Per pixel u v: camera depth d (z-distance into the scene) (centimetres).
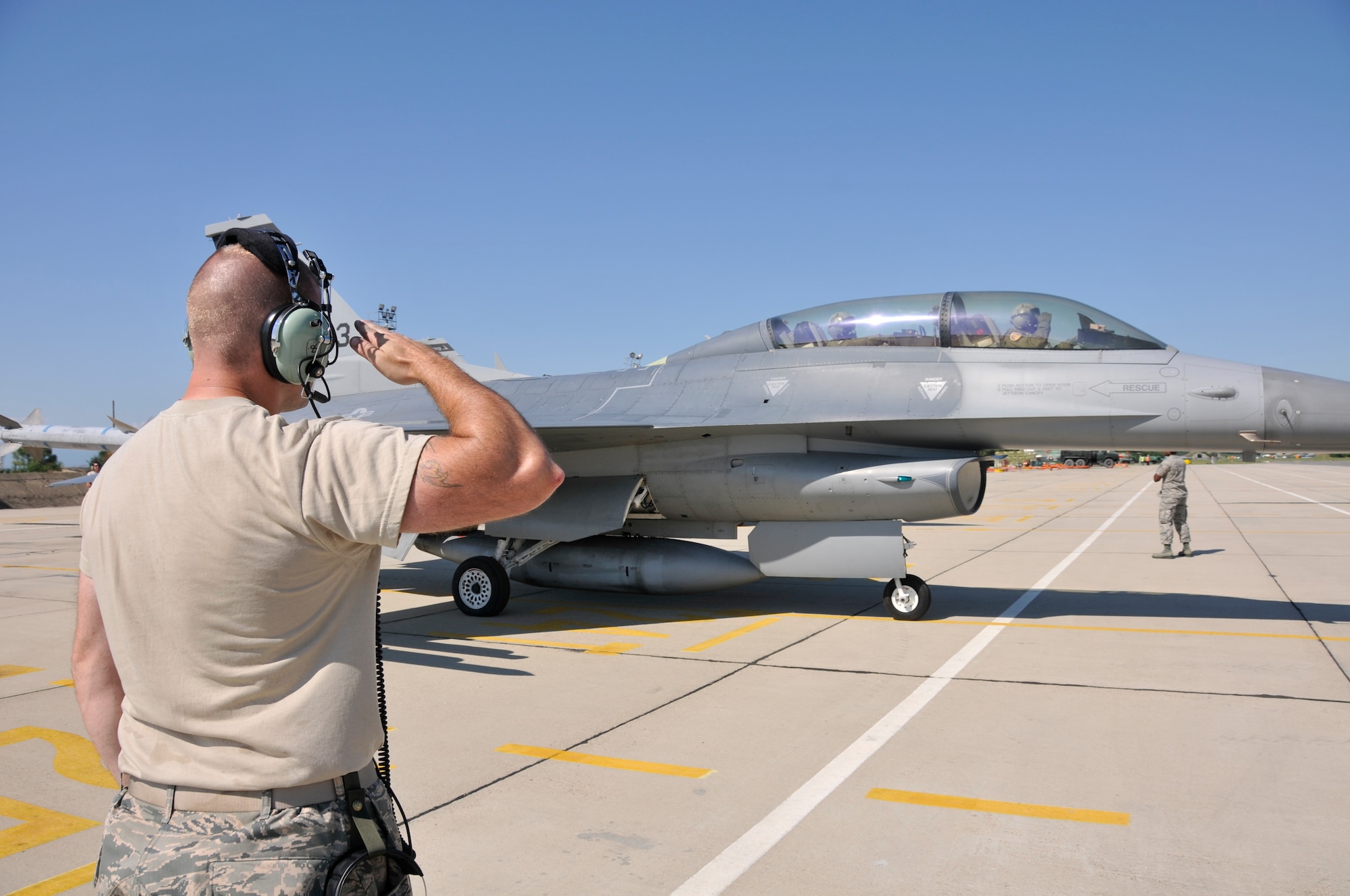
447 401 165
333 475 151
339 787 162
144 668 153
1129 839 376
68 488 3988
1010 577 1193
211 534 147
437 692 641
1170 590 1058
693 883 346
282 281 175
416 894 338
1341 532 1717
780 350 955
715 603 1033
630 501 957
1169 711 554
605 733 538
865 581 1203
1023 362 841
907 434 875
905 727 534
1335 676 632
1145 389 795
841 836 385
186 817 153
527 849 379
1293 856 357
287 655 155
